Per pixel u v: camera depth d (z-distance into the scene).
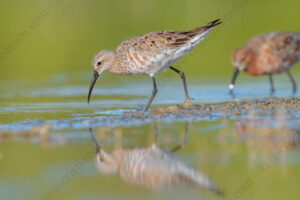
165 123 12.34
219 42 24.66
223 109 13.76
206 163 9.34
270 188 8.29
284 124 11.77
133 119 12.90
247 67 19.52
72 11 27.09
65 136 11.31
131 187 8.45
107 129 11.86
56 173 8.98
